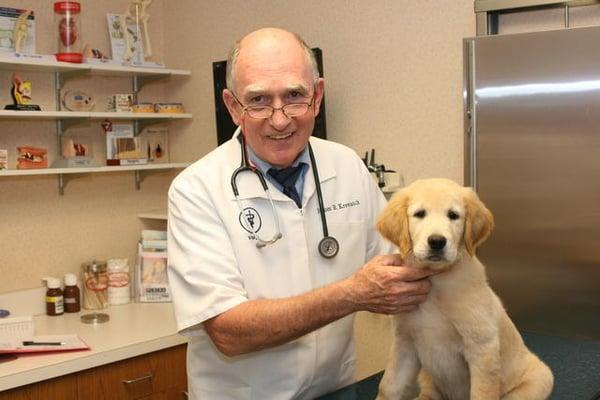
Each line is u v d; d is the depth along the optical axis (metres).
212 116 3.22
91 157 2.96
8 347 2.26
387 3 2.54
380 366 2.59
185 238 1.50
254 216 1.53
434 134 2.46
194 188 1.54
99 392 2.30
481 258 2.19
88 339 2.42
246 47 1.45
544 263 2.09
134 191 3.25
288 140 1.49
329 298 1.31
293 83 1.42
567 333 2.07
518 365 1.41
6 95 2.78
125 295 2.96
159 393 2.47
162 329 2.55
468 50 2.15
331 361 1.61
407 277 1.29
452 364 1.39
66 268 3.00
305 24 2.81
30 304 2.80
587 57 1.94
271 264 1.53
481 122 2.15
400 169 2.56
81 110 2.96
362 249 1.67
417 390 1.51
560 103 2.00
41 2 2.88
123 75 3.15
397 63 2.53
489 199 2.16
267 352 1.55
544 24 2.18
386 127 2.59
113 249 3.18
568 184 2.02
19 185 2.83
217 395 1.60
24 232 2.85
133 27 3.04
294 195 1.59
